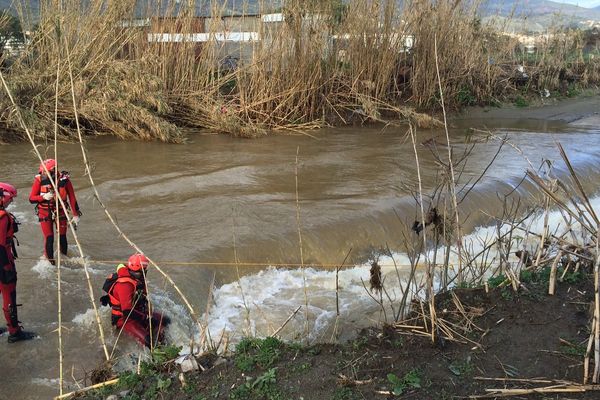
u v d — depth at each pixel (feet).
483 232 30.01
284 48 55.72
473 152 45.62
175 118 54.44
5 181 35.17
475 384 12.95
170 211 29.84
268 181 36.04
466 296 16.83
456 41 65.05
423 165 40.88
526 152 45.47
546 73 79.20
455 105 67.92
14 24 51.31
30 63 50.78
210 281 22.80
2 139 46.01
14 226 17.58
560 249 17.17
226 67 59.72
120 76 49.85
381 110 62.54
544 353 13.99
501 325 15.31
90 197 31.91
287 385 13.29
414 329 15.31
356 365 13.87
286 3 54.34
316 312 22.12
